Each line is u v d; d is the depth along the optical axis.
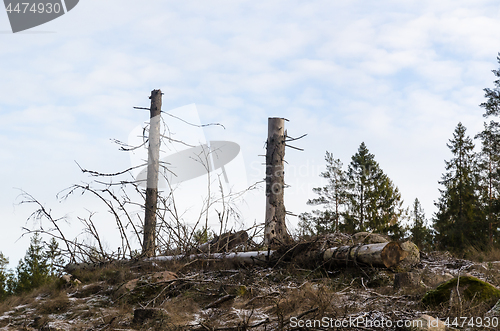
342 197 31.33
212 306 7.31
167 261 11.53
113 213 13.02
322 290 7.27
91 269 12.12
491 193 30.59
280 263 10.20
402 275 7.97
